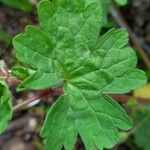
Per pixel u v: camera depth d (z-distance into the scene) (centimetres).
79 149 23
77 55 14
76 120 14
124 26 22
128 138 22
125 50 14
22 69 13
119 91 14
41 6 13
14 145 23
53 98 23
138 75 14
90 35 14
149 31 24
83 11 14
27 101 15
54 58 13
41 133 13
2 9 26
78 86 14
